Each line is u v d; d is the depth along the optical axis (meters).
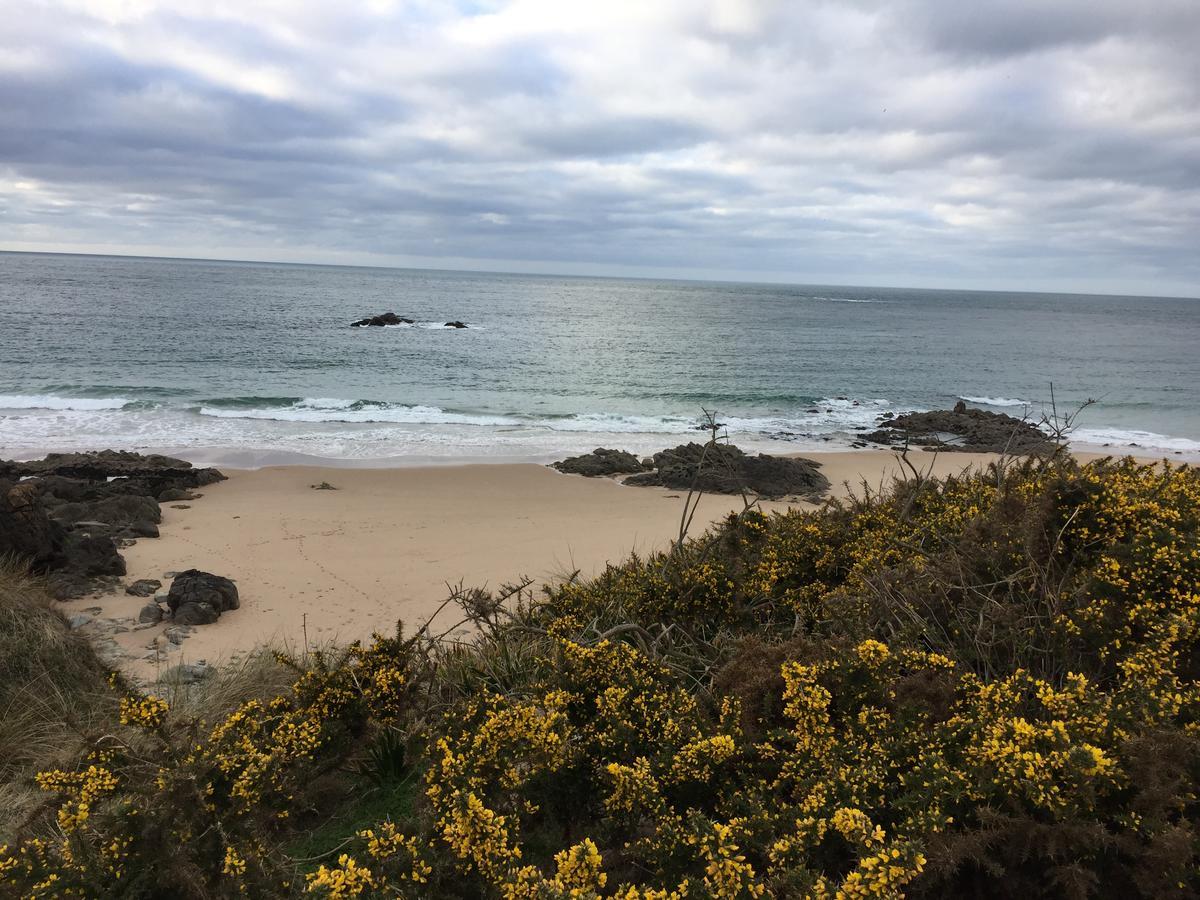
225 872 2.34
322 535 10.78
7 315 43.53
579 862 2.02
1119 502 3.56
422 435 19.88
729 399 27.98
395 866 2.27
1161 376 37.72
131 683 5.59
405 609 8.00
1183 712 2.46
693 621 4.27
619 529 11.45
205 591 7.76
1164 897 1.92
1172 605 2.92
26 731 4.70
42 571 8.40
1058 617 3.00
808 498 13.45
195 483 13.60
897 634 3.20
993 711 2.49
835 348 47.59
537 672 3.71
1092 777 2.09
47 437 17.84
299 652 6.55
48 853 2.37
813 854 2.24
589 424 22.55
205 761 2.78
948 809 2.22
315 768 3.32
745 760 2.72
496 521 11.80
